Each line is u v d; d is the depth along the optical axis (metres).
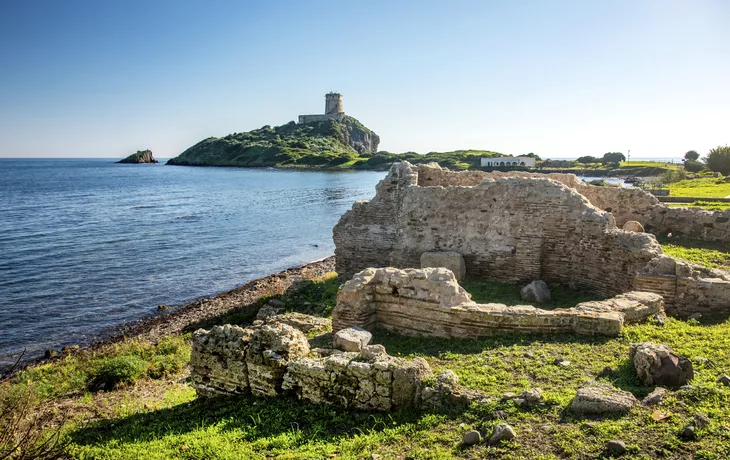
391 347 11.75
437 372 9.19
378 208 21.78
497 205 17.84
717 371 8.30
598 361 9.27
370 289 12.90
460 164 121.19
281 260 40.56
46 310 27.47
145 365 15.91
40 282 32.88
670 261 13.02
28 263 38.06
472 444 6.85
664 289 12.81
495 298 15.77
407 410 8.12
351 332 11.59
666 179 59.53
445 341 11.66
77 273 35.38
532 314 11.11
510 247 17.56
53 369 17.25
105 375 14.91
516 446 6.60
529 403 7.52
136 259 40.09
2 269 36.12
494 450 6.61
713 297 12.27
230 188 108.25
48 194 96.06
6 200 84.19
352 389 8.62
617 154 127.50
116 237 49.53
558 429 6.86
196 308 26.92
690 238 19.14
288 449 7.67
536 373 8.88
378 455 6.98
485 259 18.05
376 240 21.84
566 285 16.88
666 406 7.09
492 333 11.38
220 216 65.19
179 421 9.71
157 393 13.39
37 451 8.29
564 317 10.95
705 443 6.16
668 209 19.86
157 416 10.35
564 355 9.67
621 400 7.15
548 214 17.02
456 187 18.66
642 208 20.48
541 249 17.14
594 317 10.69
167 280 34.03
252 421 8.88
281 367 9.48
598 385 7.79
